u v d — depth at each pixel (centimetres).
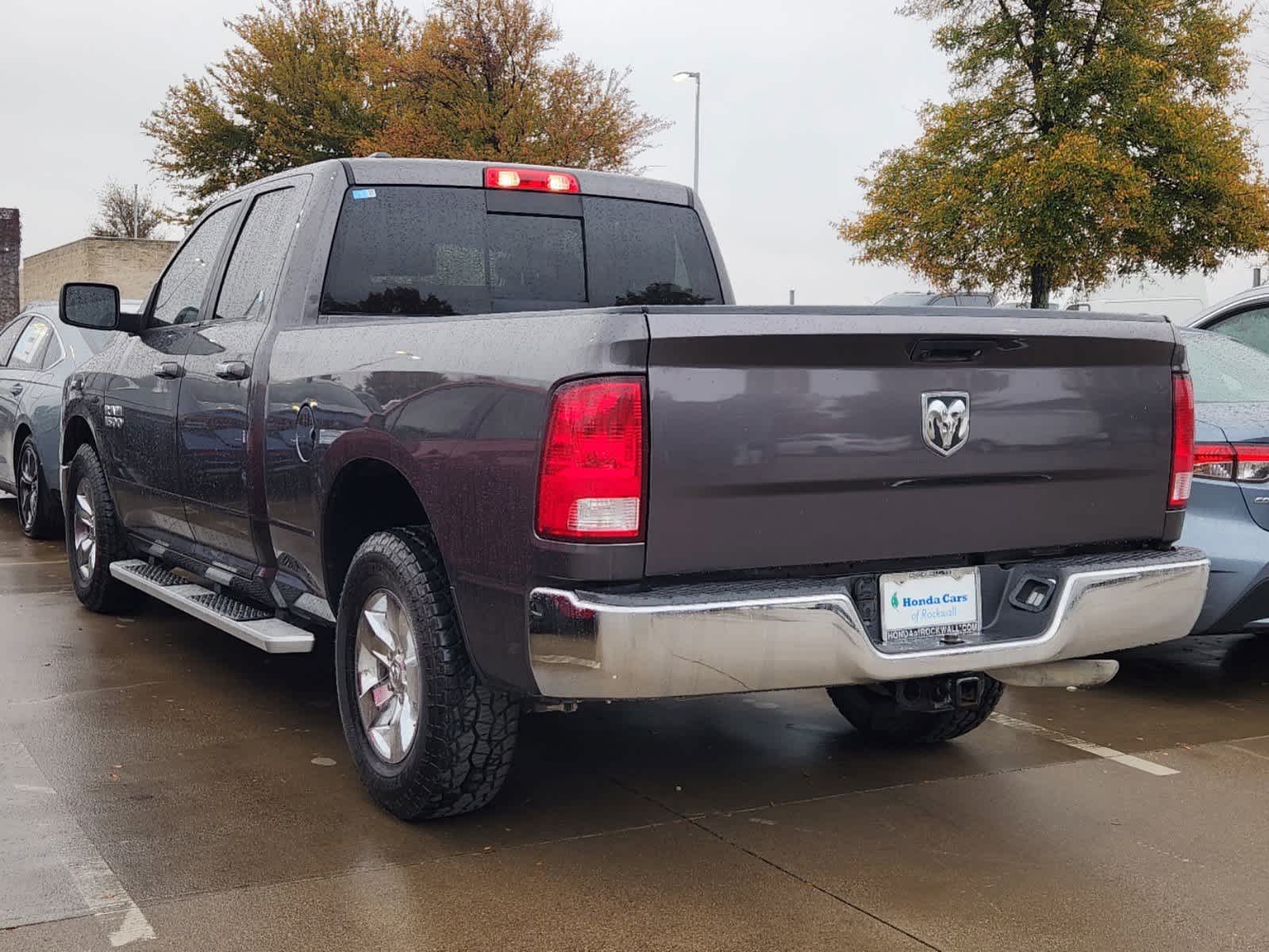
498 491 318
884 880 335
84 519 643
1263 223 2552
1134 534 372
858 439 321
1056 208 2509
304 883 326
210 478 479
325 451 395
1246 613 504
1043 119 2617
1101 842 365
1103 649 357
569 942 296
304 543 420
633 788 406
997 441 342
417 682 358
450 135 2869
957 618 345
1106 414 361
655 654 296
